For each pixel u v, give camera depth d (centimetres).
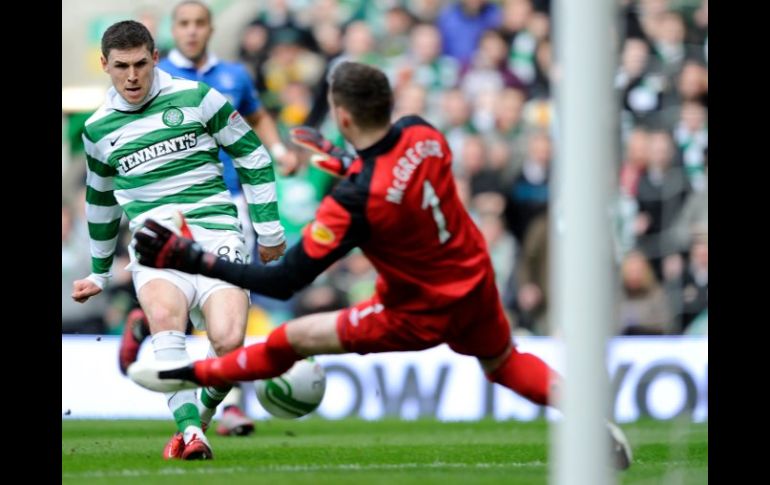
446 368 3709
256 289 1856
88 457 2408
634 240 4006
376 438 2919
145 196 2334
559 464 1527
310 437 2967
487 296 1900
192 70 3156
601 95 1509
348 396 3700
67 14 4659
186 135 2341
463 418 3675
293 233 4259
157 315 2244
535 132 4300
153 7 4678
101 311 4066
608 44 1514
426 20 4509
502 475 2056
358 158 1880
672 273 3991
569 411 1516
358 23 4519
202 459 2297
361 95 1812
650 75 4222
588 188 1509
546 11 4491
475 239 1902
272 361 1952
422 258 1853
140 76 2289
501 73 4419
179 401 2323
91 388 3719
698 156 4116
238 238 2358
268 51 4500
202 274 1872
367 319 1906
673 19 4262
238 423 3000
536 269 4138
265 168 2398
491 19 4478
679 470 2158
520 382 1953
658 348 3694
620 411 3647
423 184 1828
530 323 4106
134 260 2336
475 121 4353
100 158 2355
